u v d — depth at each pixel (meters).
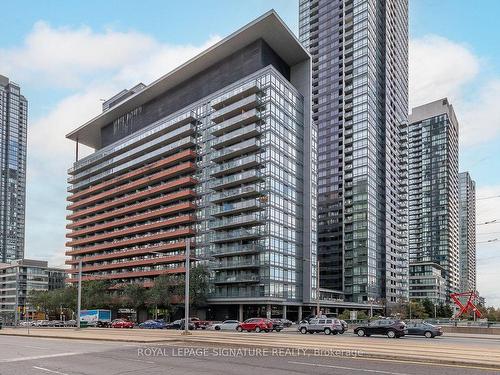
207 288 78.44
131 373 13.60
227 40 84.44
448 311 147.12
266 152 77.94
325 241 126.75
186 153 89.19
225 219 81.56
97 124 121.06
